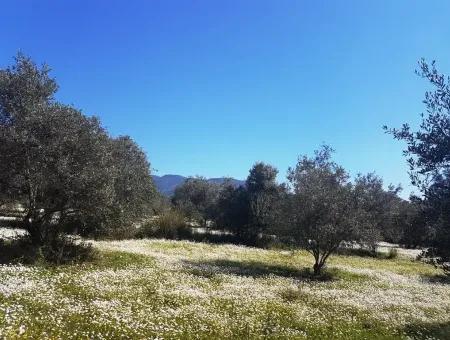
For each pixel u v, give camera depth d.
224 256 36.62
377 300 22.58
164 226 49.12
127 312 14.30
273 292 21.69
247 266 31.83
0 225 34.59
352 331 16.03
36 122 22.73
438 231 9.89
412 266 44.94
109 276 21.08
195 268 26.78
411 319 18.97
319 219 31.09
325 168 34.75
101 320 13.06
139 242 40.06
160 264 27.45
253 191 56.72
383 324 17.66
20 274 18.88
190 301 17.50
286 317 16.81
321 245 31.55
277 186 56.44
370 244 31.84
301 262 38.38
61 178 22.97
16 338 10.36
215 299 18.27
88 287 17.80
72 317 13.08
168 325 13.65
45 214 25.14
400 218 10.80
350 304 20.62
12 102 23.64
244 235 54.16
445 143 9.77
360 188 33.12
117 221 27.39
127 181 28.61
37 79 24.91
